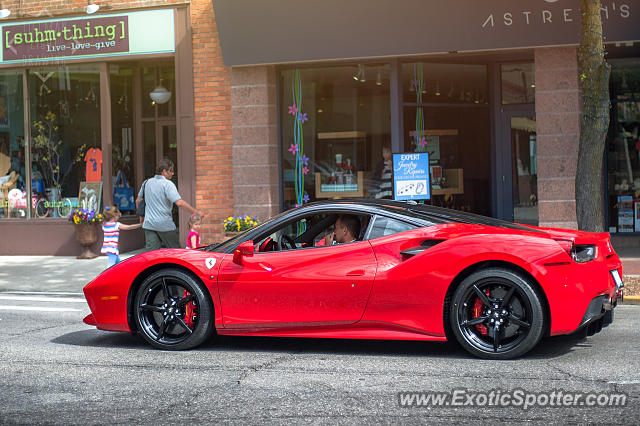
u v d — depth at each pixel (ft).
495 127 45.09
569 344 19.77
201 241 45.29
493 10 39.63
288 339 21.53
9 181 49.24
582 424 12.90
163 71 49.14
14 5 47.75
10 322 25.38
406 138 43.24
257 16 41.96
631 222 46.19
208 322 19.76
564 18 38.96
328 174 44.11
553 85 40.42
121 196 48.55
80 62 46.98
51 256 47.50
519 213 45.19
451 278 17.98
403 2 40.32
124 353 19.77
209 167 45.11
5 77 49.14
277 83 44.52
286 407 14.21
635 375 16.25
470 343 17.95
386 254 18.71
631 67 45.50
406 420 13.26
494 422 13.08
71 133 48.06
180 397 15.08
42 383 16.44
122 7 45.91
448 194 44.11
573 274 17.43
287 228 20.18
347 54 41.86
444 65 43.93
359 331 18.86
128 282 20.38
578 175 31.63
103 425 13.28
